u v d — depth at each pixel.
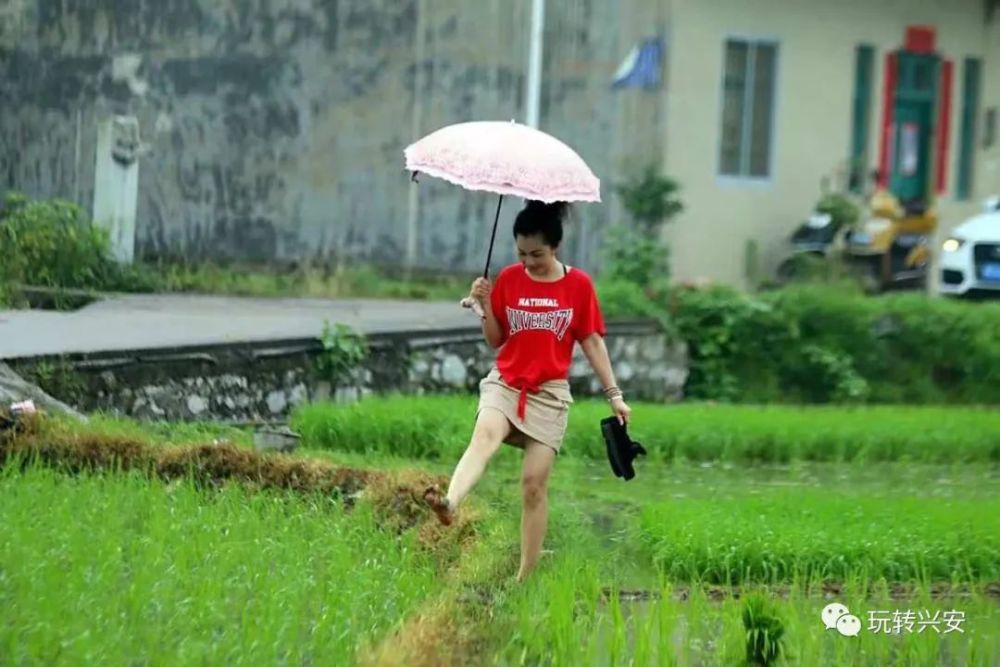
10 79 54.16
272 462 24.16
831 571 21.69
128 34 52.22
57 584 16.67
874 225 51.78
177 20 51.69
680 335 42.50
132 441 24.61
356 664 15.56
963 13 55.97
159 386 30.92
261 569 18.27
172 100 51.84
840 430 33.66
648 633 17.33
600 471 30.42
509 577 20.27
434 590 18.81
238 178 51.53
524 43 50.31
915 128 55.72
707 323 42.94
